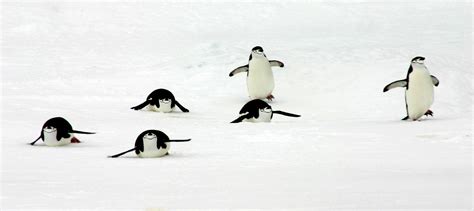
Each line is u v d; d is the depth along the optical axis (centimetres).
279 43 6069
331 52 4975
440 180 1616
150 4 8631
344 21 7788
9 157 2186
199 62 4806
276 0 8781
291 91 4262
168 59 5466
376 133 2712
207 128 2950
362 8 8394
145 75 4659
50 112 3497
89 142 2573
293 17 8050
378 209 1278
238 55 4931
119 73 4800
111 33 7269
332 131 2791
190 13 8231
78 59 5603
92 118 3359
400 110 3700
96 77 4691
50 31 7256
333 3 8650
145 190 1539
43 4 8381
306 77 4438
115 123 3170
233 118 3456
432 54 4781
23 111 3481
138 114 3578
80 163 2044
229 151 2291
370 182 1605
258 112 3170
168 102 3644
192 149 2352
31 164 2027
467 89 4100
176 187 1578
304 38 6519
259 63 4028
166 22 7844
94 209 1318
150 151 2148
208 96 4222
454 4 8456
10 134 2759
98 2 8625
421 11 8162
